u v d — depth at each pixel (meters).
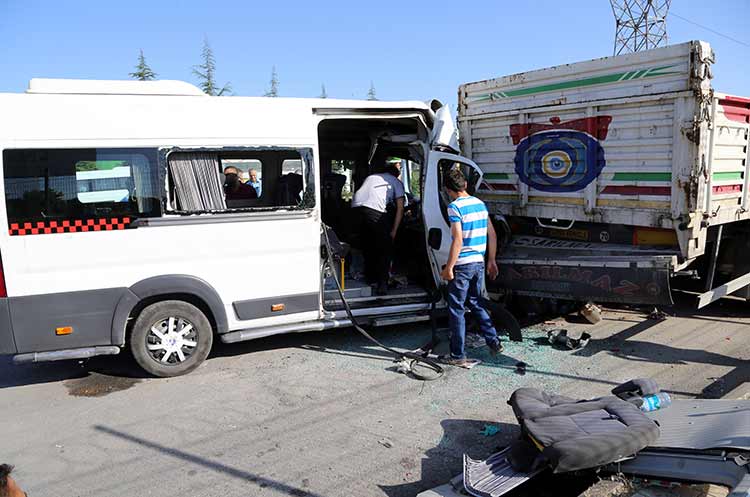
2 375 5.68
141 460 3.94
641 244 5.82
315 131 5.75
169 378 5.42
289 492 3.53
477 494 3.15
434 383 5.15
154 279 5.17
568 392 4.89
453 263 5.26
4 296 4.75
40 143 4.78
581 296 5.85
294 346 6.30
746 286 6.79
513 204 6.92
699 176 5.16
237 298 5.51
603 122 5.82
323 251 5.88
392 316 6.26
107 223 5.00
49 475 3.78
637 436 3.24
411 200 8.09
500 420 4.42
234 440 4.19
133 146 5.06
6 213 4.70
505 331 6.56
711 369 5.33
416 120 6.49
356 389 5.07
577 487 3.45
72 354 4.98
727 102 5.44
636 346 6.01
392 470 3.75
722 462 3.07
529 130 6.60
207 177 5.34
